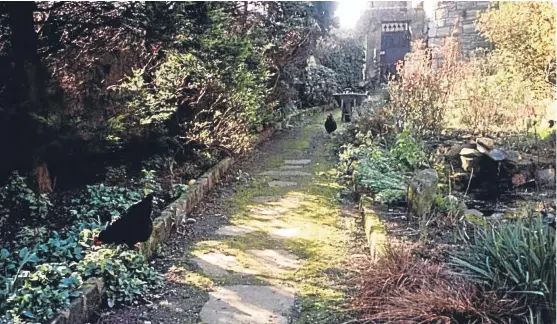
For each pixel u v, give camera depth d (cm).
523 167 593
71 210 421
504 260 266
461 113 773
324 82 1598
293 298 305
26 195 405
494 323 231
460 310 238
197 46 543
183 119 616
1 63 400
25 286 250
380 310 259
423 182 406
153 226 383
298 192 585
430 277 275
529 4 782
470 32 1205
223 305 296
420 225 375
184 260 372
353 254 379
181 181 566
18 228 381
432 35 1287
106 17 434
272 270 352
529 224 306
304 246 401
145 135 575
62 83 443
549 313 237
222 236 429
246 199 555
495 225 332
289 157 814
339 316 277
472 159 592
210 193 575
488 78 856
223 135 656
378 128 773
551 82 779
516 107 759
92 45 459
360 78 1862
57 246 326
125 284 300
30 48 405
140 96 522
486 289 258
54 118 412
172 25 469
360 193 520
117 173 534
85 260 302
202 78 593
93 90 475
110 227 329
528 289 245
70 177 503
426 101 745
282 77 1145
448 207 423
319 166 738
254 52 845
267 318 279
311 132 1097
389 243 324
